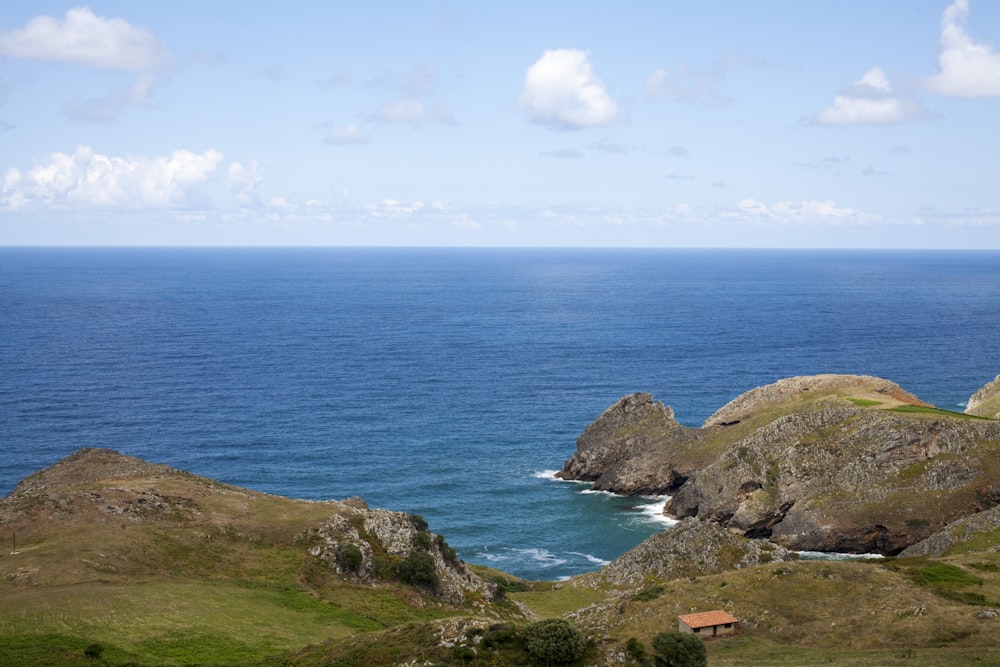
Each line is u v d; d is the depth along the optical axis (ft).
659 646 177.58
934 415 399.85
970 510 351.87
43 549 227.20
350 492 426.51
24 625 184.65
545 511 412.57
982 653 175.63
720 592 223.51
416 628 188.03
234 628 197.77
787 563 238.07
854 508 360.89
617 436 459.73
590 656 176.86
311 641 197.06
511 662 172.45
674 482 440.45
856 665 170.91
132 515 257.14
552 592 293.64
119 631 187.11
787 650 189.06
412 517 288.10
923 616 197.06
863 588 217.56
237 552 246.68
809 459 388.57
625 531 390.01
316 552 251.80
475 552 361.92
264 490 423.64
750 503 381.81
